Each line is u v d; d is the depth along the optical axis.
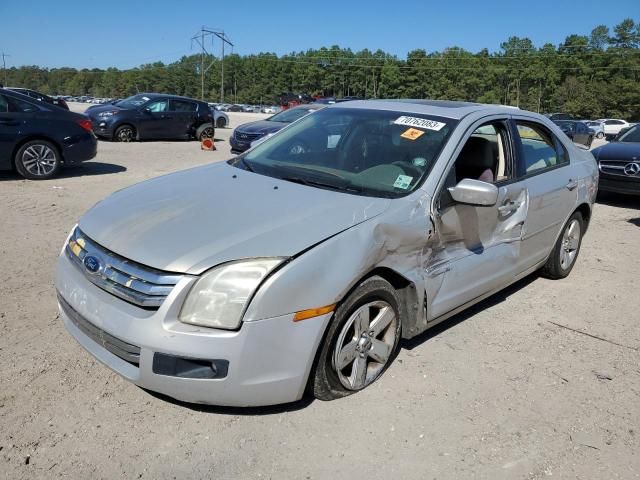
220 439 2.80
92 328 2.88
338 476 2.62
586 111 102.50
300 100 38.97
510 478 2.68
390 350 3.38
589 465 2.81
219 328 2.62
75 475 2.52
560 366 3.77
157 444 2.74
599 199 10.29
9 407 2.93
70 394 3.07
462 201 3.45
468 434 2.98
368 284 3.06
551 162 4.91
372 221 3.08
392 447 2.83
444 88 124.38
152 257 2.72
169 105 18.00
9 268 4.85
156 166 11.90
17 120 8.91
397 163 3.67
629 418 3.22
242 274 2.65
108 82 146.38
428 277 3.44
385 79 128.75
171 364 2.63
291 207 3.13
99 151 14.21
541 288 5.23
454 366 3.66
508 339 4.11
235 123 34.56
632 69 112.38
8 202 7.39
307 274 2.74
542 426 3.10
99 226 3.09
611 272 5.84
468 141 3.97
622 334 4.34
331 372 3.02
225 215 3.03
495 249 4.09
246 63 144.12
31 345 3.54
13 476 2.48
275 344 2.69
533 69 117.88
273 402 2.82
